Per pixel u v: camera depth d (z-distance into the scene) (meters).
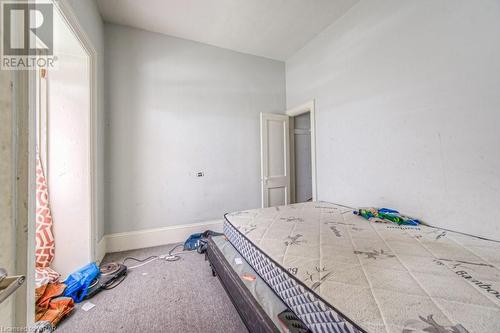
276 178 3.39
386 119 2.01
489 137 1.36
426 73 1.68
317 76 2.89
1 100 0.62
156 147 2.66
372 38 2.12
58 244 1.83
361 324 0.69
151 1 2.16
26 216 0.71
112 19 2.40
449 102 1.55
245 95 3.26
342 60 2.48
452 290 0.83
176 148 2.77
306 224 1.77
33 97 0.78
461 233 1.50
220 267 1.49
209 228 2.94
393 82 1.93
